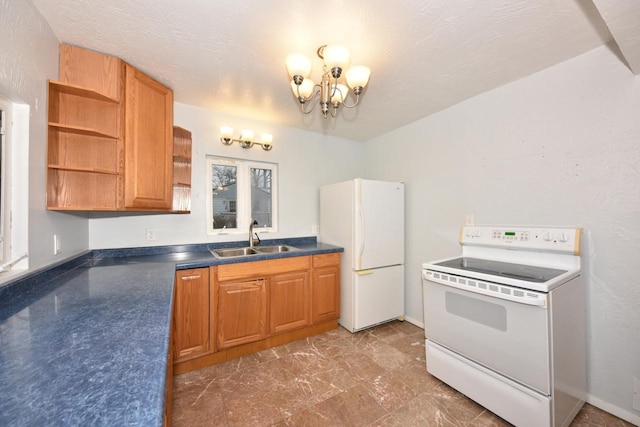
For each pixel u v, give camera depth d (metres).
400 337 2.45
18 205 1.20
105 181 1.63
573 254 1.56
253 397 1.65
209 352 1.96
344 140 3.35
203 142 2.45
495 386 1.45
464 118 2.26
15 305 1.00
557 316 1.30
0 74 1.02
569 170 1.67
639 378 1.43
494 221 2.05
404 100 2.25
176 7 1.25
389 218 2.67
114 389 0.52
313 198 3.11
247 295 2.11
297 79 1.38
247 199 2.75
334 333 2.54
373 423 1.45
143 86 1.78
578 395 1.50
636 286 1.44
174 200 2.34
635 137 1.44
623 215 1.47
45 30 1.33
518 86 1.91
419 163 2.69
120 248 2.13
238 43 1.52
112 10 1.26
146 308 0.98
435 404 1.59
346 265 2.61
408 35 1.44
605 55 1.52
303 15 1.30
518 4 1.23
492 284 1.43
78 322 0.85
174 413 1.52
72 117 1.54
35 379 0.55
